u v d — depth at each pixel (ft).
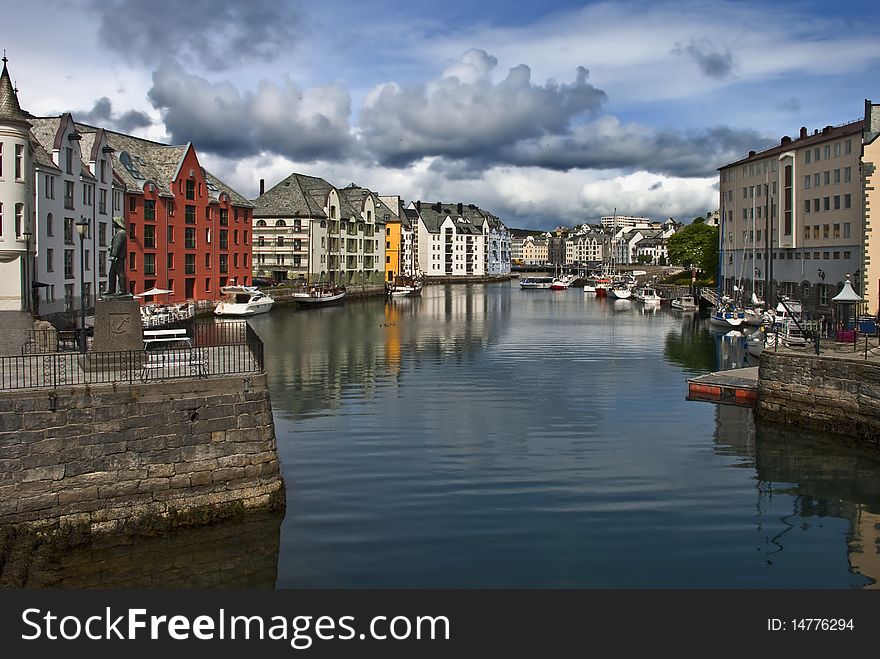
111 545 59.62
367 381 136.98
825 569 58.85
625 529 65.62
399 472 80.53
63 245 182.50
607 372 150.61
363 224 480.23
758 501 73.41
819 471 82.69
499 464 83.92
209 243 298.76
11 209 148.77
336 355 173.06
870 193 185.98
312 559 58.90
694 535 64.75
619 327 255.50
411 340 206.90
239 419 65.72
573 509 70.08
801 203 277.64
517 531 64.75
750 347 164.86
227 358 81.46
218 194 305.73
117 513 60.90
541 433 97.96
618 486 76.89
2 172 147.74
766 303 265.75
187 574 56.24
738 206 340.80
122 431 61.26
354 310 328.08
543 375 145.69
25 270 152.97
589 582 55.93
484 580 56.13
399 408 112.98
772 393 104.27
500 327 250.98
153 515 61.98
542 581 56.03
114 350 77.10
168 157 280.51
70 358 83.05
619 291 440.45
